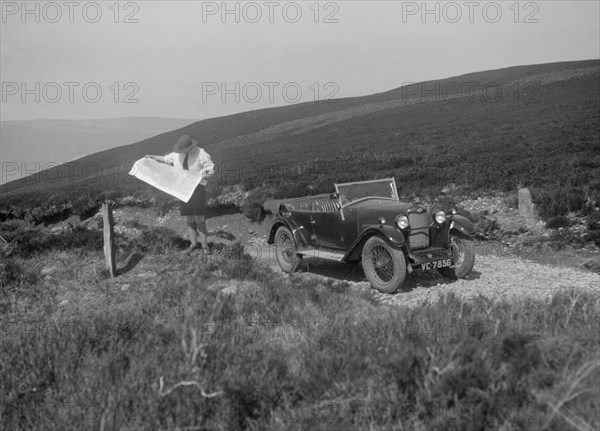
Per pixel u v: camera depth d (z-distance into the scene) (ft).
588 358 15.10
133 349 18.22
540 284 30.60
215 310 21.88
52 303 26.45
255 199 61.00
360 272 35.58
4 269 31.07
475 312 20.68
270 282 27.81
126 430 13.71
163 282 27.91
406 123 170.60
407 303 27.04
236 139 224.94
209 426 13.52
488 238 44.86
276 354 17.43
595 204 46.83
